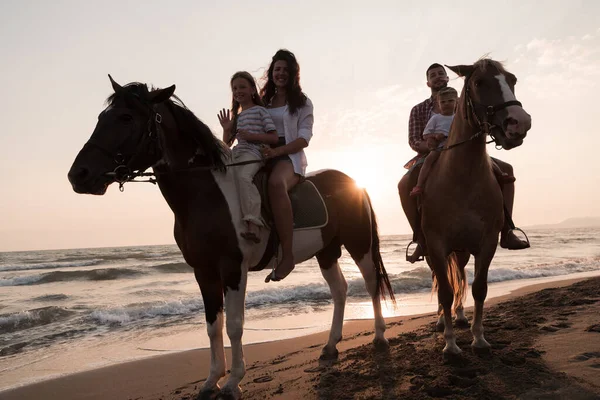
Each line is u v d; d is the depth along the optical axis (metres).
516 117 3.54
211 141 3.77
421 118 5.54
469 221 4.04
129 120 3.38
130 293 13.24
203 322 8.77
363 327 7.23
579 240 45.53
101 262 29.52
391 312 8.87
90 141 3.30
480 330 4.01
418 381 3.43
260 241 3.86
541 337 4.20
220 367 3.75
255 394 3.75
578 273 15.41
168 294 12.80
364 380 3.69
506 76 3.86
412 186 4.82
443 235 4.14
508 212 4.45
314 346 5.84
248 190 3.72
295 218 4.25
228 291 3.65
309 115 4.43
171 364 5.72
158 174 3.59
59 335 8.05
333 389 3.56
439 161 4.25
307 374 4.14
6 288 16.31
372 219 5.05
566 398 2.85
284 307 9.91
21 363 6.19
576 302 5.89
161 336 7.64
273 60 4.49
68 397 4.66
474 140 3.93
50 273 18.59
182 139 3.72
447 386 3.21
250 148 4.02
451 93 4.89
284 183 4.01
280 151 4.06
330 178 4.82
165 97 3.56
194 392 4.36
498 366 3.56
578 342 3.86
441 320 5.38
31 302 12.35
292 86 4.41
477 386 3.18
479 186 4.00
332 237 4.66
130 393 4.66
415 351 4.35
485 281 4.04
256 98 4.34
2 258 41.19
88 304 11.23
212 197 3.68
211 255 3.64
